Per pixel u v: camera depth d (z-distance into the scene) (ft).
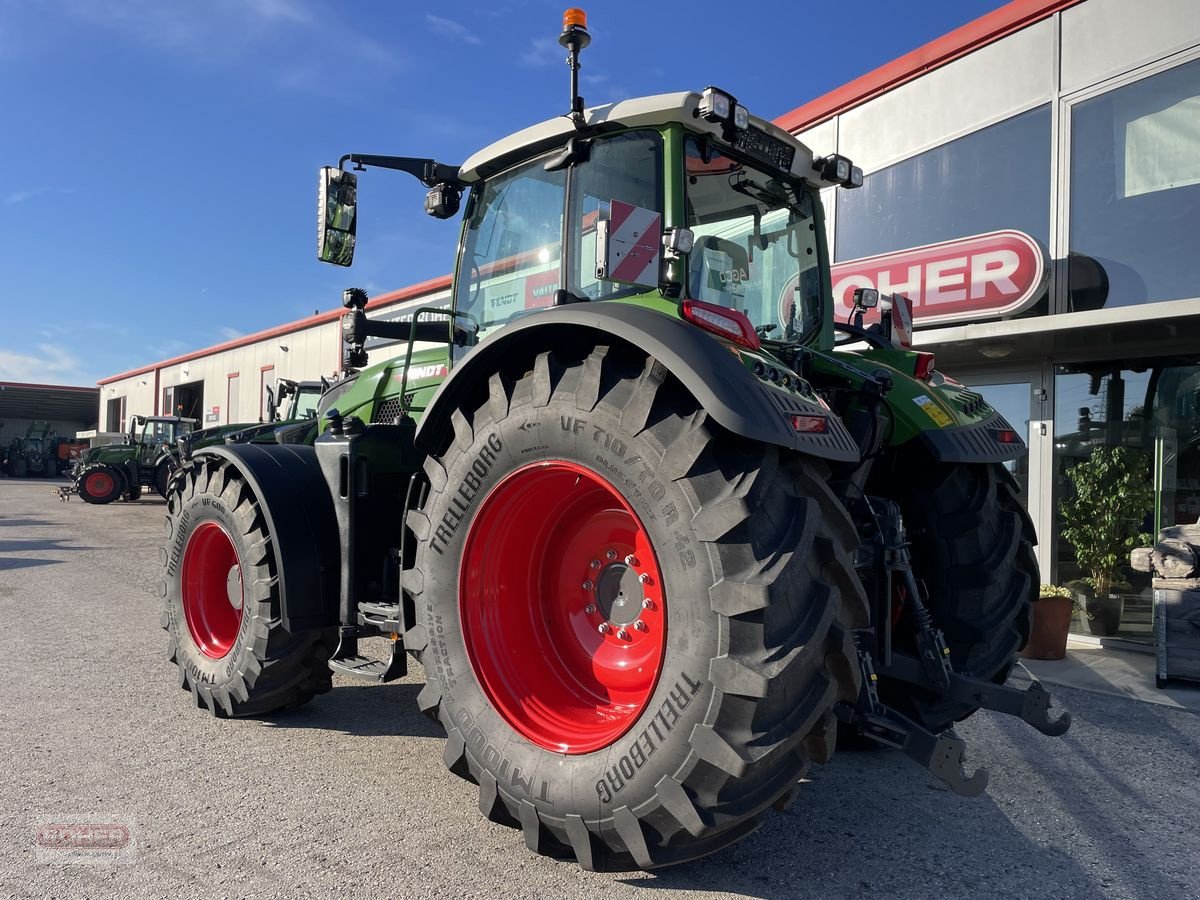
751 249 10.35
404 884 7.51
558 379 8.16
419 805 9.31
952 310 22.65
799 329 11.25
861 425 9.70
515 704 8.45
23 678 14.62
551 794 7.62
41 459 123.44
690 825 6.74
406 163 11.87
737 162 10.23
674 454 7.17
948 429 10.36
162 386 100.73
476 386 9.11
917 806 9.72
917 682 9.25
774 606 6.72
